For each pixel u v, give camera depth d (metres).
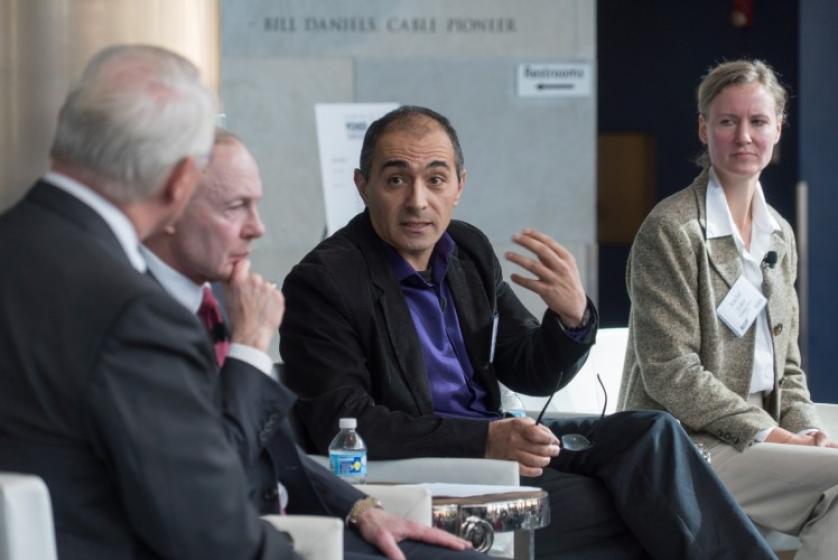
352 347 5.90
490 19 13.22
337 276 5.95
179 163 3.81
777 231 7.28
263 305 4.34
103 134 3.72
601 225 20.41
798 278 15.48
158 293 3.68
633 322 7.12
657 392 6.91
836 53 15.30
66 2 5.17
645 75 19.91
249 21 12.77
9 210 3.85
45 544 3.45
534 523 5.21
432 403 6.06
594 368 7.56
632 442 6.01
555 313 6.17
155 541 3.63
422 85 13.11
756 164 7.11
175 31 5.35
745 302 7.04
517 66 13.28
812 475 6.59
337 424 5.73
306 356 5.88
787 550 7.02
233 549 3.71
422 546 4.70
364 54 12.98
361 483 5.42
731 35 19.47
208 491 3.65
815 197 15.39
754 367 7.11
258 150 12.80
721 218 7.11
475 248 6.37
